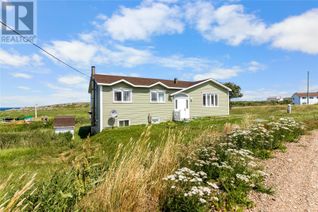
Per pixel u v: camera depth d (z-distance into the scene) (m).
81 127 26.84
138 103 20.61
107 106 19.02
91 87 23.80
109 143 11.05
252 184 3.86
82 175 3.53
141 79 22.92
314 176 4.52
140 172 3.59
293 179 4.41
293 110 28.95
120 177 3.31
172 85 23.27
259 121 11.40
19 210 2.40
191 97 22.70
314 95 69.06
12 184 3.01
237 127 9.59
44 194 2.90
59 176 3.32
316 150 6.42
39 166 8.64
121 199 3.09
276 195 3.77
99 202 3.03
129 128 15.02
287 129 8.07
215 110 23.97
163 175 3.91
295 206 3.42
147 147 4.51
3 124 29.38
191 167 4.25
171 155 4.62
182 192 3.24
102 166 4.10
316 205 3.41
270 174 4.66
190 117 22.38
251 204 3.45
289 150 6.43
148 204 3.33
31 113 56.12
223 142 6.36
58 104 96.88
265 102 57.81
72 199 3.02
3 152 12.70
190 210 3.01
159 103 21.81
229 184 3.79
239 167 4.41
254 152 5.84
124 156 3.99
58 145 15.02
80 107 80.06
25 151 12.91
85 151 4.46
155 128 13.14
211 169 4.23
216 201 3.38
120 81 19.34
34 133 18.27
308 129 9.80
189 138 6.86
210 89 23.77
